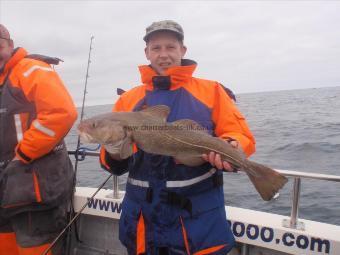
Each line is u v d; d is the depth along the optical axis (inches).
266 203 115.6
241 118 48.7
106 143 47.1
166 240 46.1
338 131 340.8
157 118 46.8
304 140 285.9
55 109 52.7
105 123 46.8
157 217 46.7
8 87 54.6
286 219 59.5
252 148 48.4
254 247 59.9
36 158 54.2
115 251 71.8
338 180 50.5
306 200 118.4
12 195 53.4
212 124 48.4
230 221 59.7
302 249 54.7
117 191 70.8
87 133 47.6
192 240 45.3
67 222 67.2
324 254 53.3
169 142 45.9
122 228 50.5
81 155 68.9
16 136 54.9
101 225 73.2
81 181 155.1
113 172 51.8
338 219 101.7
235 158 44.4
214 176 47.6
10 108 54.4
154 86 50.7
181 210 46.0
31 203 54.4
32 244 56.6
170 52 50.8
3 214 56.4
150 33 50.3
